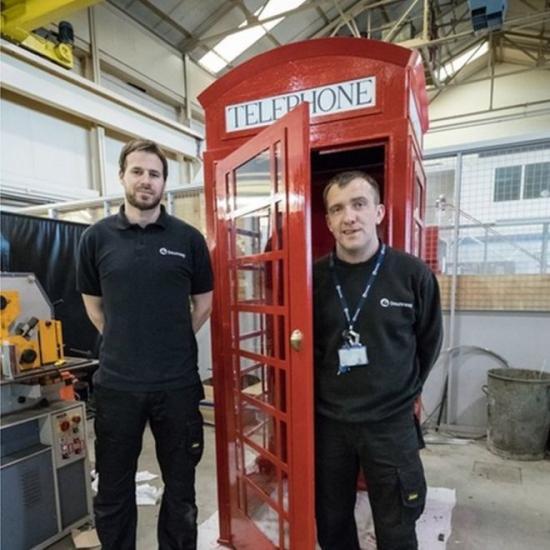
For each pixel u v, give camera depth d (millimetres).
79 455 2061
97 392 1558
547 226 3432
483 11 3285
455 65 8625
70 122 4777
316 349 1382
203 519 2107
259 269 1598
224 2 5371
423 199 2295
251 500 1746
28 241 3434
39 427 1964
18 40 3920
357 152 2016
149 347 1511
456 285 3139
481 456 2771
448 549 1837
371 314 1282
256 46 6355
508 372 2943
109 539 1578
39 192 4414
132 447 1561
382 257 1329
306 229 1244
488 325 3070
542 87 8430
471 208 3248
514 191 3104
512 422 2697
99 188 5051
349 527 1475
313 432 1312
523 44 7809
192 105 6395
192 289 1689
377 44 1584
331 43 1642
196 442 1630
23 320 1936
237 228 1715
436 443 2971
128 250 1513
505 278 3010
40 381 1946
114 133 5270
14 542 1784
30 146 4344
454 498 2221
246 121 1796
